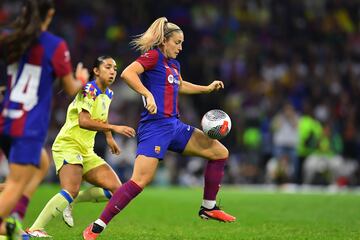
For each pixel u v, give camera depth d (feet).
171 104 88.48
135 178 86.02
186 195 174.91
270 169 234.38
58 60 67.87
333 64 314.14
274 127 238.27
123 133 88.53
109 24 305.73
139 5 315.17
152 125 87.25
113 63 97.81
